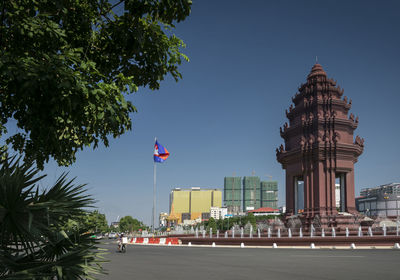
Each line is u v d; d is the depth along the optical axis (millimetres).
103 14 8320
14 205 4934
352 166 76438
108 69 8898
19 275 4984
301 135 81125
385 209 199125
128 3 8164
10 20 6699
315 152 76438
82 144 8977
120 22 8500
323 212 73188
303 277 15914
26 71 6023
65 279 5480
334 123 77500
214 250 45938
